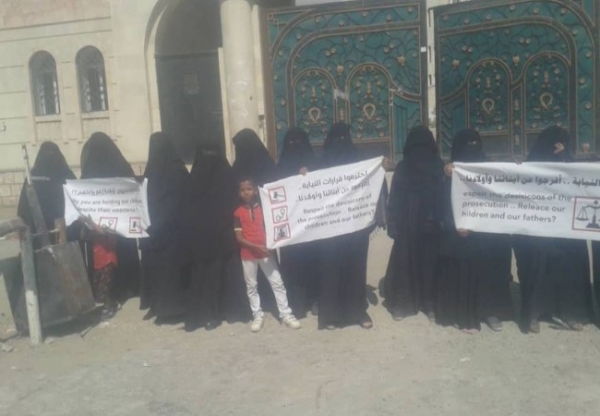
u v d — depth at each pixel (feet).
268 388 13.97
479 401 12.89
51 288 17.52
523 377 13.85
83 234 19.45
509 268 17.11
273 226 17.12
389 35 28.14
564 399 12.78
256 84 36.14
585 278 16.65
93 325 18.83
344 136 17.93
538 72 26.08
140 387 14.42
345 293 17.31
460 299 16.61
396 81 28.30
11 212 40.32
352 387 13.79
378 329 17.15
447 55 27.89
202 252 17.60
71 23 40.40
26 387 14.75
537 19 25.85
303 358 15.48
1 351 17.13
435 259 17.57
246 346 16.48
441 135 28.27
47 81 42.32
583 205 15.55
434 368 14.55
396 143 28.58
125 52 39.32
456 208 16.33
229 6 35.24
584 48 25.20
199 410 13.17
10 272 17.74
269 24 29.50
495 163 16.01
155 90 39.88
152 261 18.62
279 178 17.99
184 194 17.75
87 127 41.47
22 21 41.24
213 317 17.94
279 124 29.89
